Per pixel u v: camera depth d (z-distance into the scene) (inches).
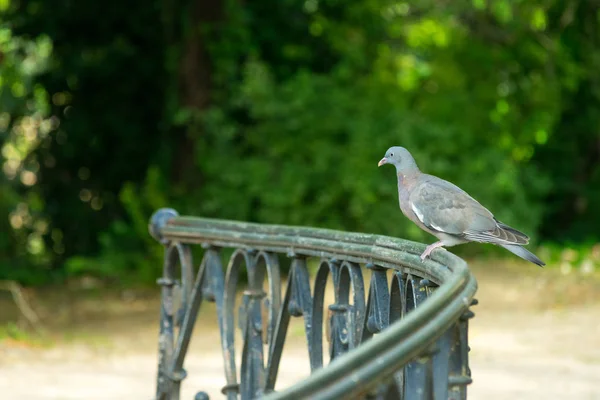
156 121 771.4
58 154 786.2
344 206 698.2
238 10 696.4
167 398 240.8
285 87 690.2
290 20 753.6
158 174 669.3
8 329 507.8
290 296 198.4
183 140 711.7
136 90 771.4
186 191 694.5
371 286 168.6
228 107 697.6
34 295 637.9
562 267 694.5
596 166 888.9
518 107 797.9
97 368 405.4
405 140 695.1
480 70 793.6
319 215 690.8
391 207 687.7
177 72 699.4
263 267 213.3
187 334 234.2
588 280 634.8
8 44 761.6
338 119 689.0
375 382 94.7
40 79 772.0
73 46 763.4
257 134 688.4
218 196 677.9
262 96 676.7
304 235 191.5
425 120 727.7
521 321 503.2
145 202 688.4
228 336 223.8
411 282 153.2
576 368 383.6
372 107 703.1
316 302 191.2
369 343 96.6
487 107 778.2
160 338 247.0
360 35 770.8
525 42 799.7
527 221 756.6
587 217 876.6
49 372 389.4
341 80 718.5
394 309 161.0
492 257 733.3
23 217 781.3
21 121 794.8
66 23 754.2
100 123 775.7
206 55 693.9
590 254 749.3
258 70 681.0
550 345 434.9
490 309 548.1
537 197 797.2
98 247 784.3
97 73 762.2
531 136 797.2
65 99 783.1
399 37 802.8
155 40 759.7
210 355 441.7
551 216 887.7
